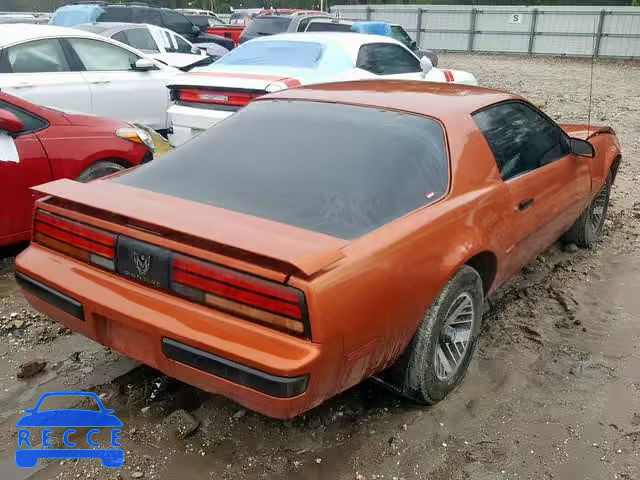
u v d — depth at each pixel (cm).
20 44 653
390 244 246
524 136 372
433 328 276
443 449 273
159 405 295
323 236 232
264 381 211
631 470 263
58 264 267
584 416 298
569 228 485
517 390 318
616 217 607
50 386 309
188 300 231
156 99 770
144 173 297
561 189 399
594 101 1401
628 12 2498
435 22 2858
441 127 307
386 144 291
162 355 233
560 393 316
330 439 276
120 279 250
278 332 215
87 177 473
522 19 2694
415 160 287
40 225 277
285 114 325
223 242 214
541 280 455
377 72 771
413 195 277
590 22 2575
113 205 248
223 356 217
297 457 265
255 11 2805
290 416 220
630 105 1341
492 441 279
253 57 748
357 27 1455
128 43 1135
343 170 278
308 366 210
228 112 633
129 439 272
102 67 729
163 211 244
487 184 317
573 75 1992
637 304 419
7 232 431
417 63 861
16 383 311
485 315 399
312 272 204
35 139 438
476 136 321
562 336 375
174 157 309
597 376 332
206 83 632
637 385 324
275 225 237
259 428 281
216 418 287
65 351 342
